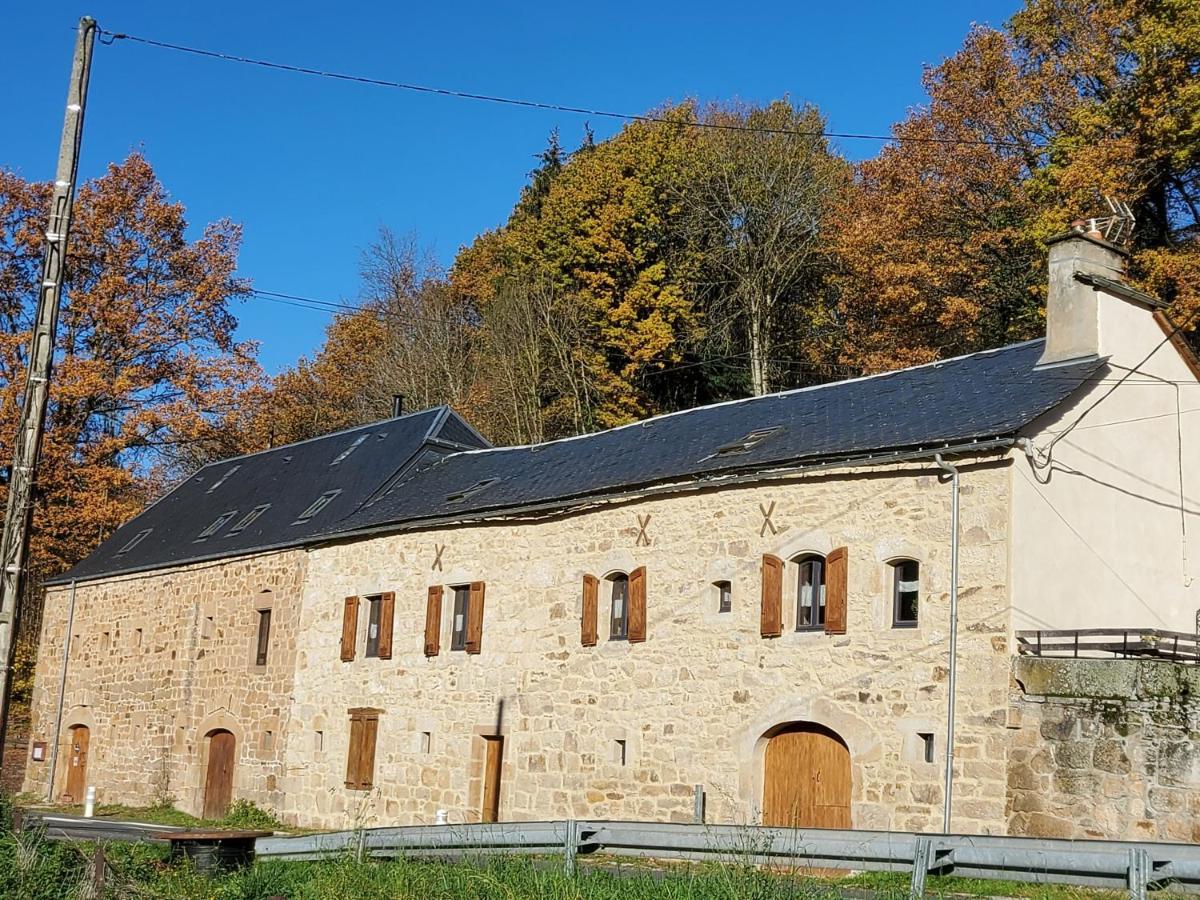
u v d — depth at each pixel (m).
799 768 15.42
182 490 33.16
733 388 36.25
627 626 17.77
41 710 30.70
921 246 28.14
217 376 35.62
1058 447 14.73
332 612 22.95
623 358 35.81
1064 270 16.06
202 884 11.55
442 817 17.98
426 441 25.42
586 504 18.62
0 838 12.45
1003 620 13.76
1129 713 12.66
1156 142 23.84
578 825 11.23
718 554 16.72
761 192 35.31
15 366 32.78
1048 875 8.75
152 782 26.42
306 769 22.58
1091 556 14.99
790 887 9.15
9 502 13.52
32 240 34.28
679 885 9.49
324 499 25.59
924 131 28.66
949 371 17.39
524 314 36.97
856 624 15.05
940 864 9.21
